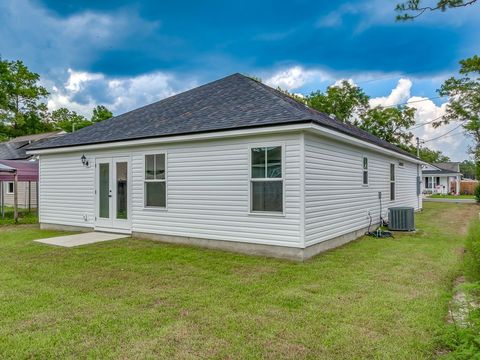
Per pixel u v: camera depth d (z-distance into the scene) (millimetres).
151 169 9008
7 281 5320
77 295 4668
